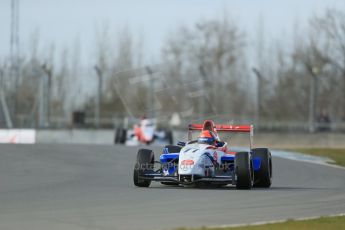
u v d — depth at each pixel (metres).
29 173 79.06
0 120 187.62
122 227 41.25
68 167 87.12
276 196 59.47
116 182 70.44
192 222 43.78
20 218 44.47
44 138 182.75
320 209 52.16
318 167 98.25
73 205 51.09
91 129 195.12
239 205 52.59
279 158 113.00
